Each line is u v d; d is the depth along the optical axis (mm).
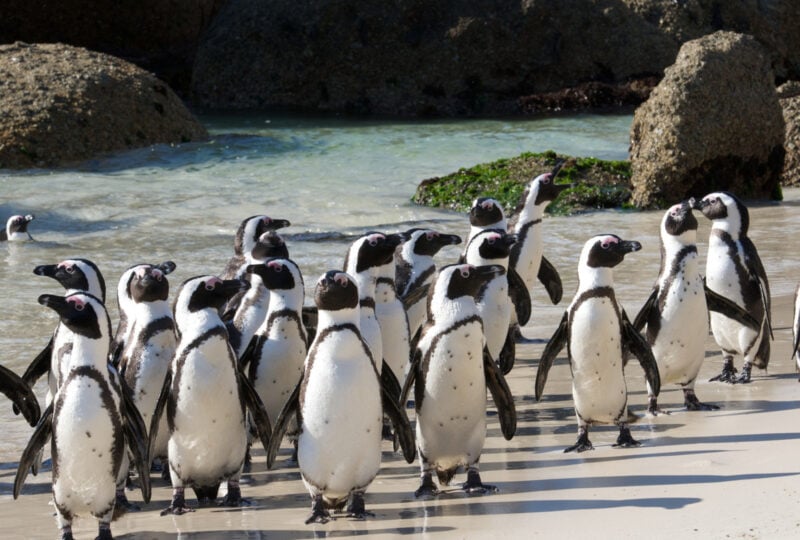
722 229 10609
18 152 25891
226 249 17953
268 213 21156
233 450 7793
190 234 19172
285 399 8781
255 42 40781
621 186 22750
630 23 39250
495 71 38656
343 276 7168
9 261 17062
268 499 8031
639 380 10742
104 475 7184
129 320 9289
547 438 9062
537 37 38719
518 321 11961
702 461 7852
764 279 10508
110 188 23562
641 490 7316
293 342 8711
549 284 12953
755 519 6508
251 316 9336
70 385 7113
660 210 21938
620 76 39000
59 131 26562
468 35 38594
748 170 22844
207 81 41250
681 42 39688
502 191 21922
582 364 8500
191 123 29828
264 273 8680
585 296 8484
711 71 22391
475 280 7695
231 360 7723
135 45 45875
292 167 26422
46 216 20719
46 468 9141
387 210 21578
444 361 7645
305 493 8148
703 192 22516
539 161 23219
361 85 39406
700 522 6559
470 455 7789
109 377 7266
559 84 38844
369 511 7473
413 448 7797
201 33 44438
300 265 16500
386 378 8641
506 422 8148
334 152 28672
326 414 7191
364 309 8836
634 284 14922
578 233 18984
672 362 9523
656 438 8711
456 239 10984
